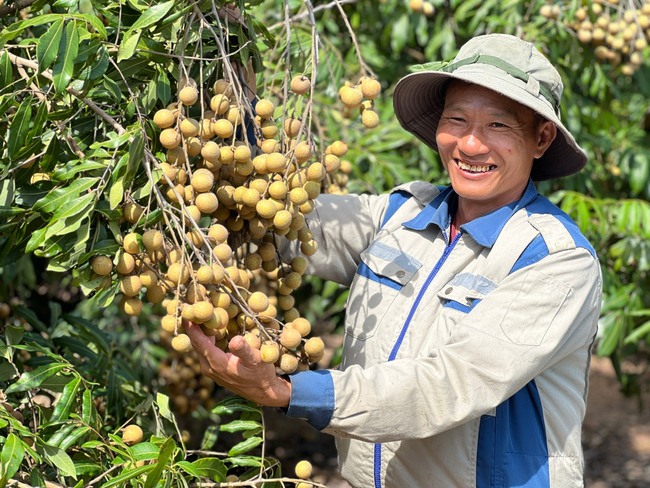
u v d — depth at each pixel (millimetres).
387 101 3564
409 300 1691
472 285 1596
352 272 1896
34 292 3121
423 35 3520
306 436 5113
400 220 1834
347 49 3734
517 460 1597
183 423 3881
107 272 1446
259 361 1416
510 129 1599
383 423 1463
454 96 1651
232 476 1625
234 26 1675
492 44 1630
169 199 1524
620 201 3289
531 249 1582
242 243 1609
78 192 1439
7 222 1548
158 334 3555
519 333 1489
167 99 1530
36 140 1568
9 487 1379
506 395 1478
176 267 1391
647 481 4914
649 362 4301
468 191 1633
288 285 1642
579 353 1669
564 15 3199
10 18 1868
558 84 1645
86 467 1501
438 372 1470
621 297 3184
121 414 2090
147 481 1386
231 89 1533
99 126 1640
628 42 3186
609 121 3734
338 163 1619
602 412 5953
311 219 1847
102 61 1509
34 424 1614
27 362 1867
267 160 1482
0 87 1571
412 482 1644
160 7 1472
